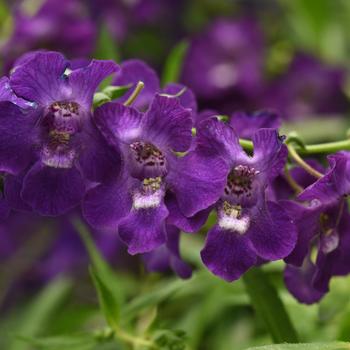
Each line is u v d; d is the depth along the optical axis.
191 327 0.38
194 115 0.31
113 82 0.31
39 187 0.28
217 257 0.29
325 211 0.29
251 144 0.29
